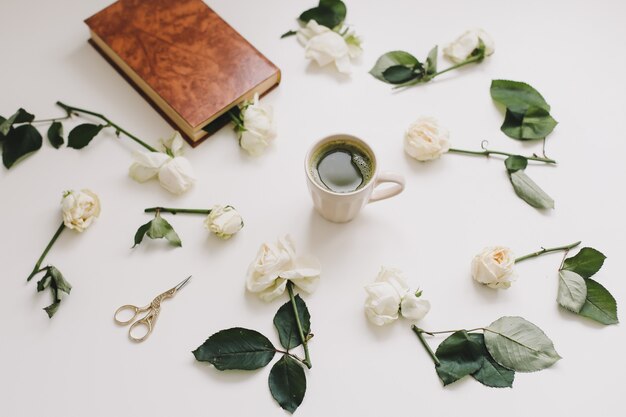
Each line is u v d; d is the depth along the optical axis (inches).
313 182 31.4
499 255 32.6
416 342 32.4
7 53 37.6
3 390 31.3
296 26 39.1
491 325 32.4
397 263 33.9
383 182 33.2
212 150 36.0
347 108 37.2
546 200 34.9
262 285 32.2
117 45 36.3
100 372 31.6
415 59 37.6
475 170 36.0
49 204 34.6
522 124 36.6
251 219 34.6
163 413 31.0
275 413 31.0
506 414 31.3
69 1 39.0
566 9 39.5
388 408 31.2
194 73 35.8
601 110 37.5
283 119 36.8
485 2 39.6
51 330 32.3
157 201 34.9
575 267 33.7
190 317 32.7
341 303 33.1
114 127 35.8
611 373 32.2
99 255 33.7
